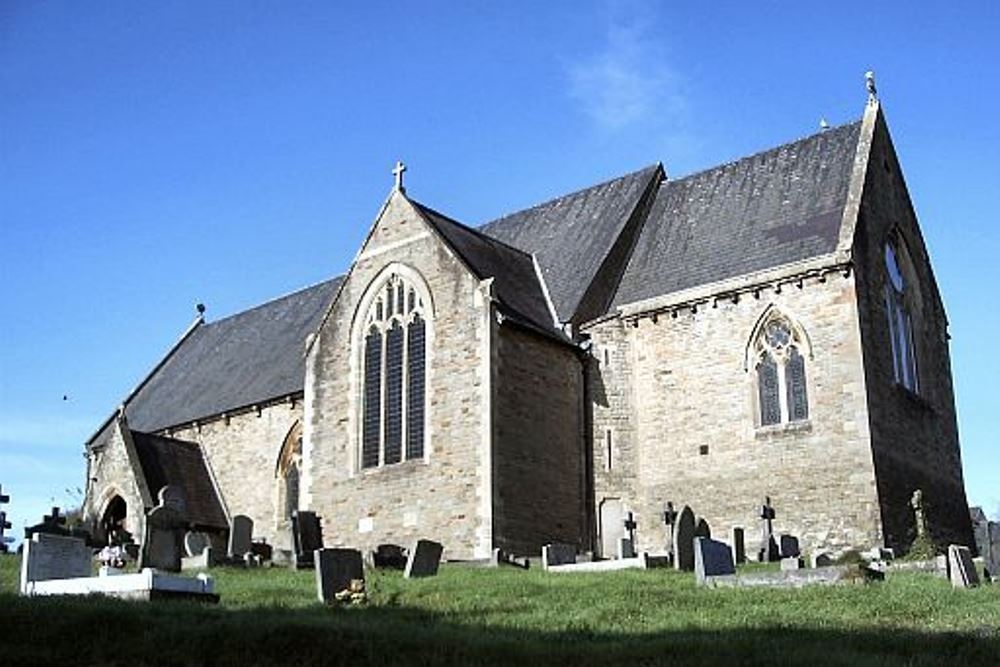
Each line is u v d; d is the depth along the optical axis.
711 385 40.44
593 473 41.59
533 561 34.69
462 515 37.72
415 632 17.30
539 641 17.27
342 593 23.12
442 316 40.59
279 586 26.52
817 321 38.44
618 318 43.16
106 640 15.88
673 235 45.88
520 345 40.12
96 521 48.09
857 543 35.78
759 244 41.94
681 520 30.77
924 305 44.97
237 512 51.59
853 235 39.06
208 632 16.34
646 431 41.62
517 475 38.38
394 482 40.16
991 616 19.89
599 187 50.75
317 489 42.69
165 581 22.56
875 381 38.09
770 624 19.28
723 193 46.12
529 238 50.50
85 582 23.59
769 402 39.09
